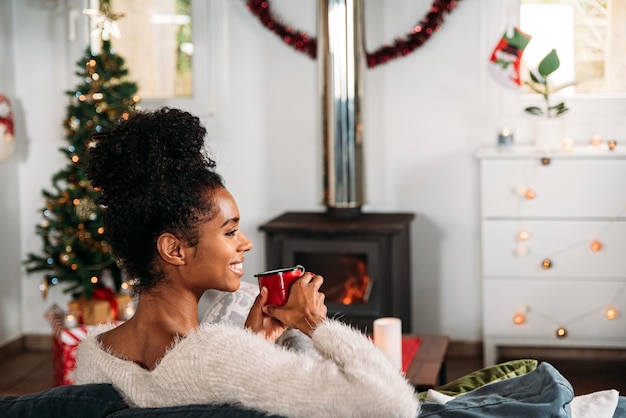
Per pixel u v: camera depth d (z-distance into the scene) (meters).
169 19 4.70
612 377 4.23
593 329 4.09
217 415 1.41
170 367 1.46
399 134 4.55
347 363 1.40
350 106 4.23
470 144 4.49
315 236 4.13
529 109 4.17
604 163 3.99
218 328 1.46
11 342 4.80
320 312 1.56
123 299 4.28
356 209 4.32
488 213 4.11
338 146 4.26
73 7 4.71
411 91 4.51
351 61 4.20
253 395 1.40
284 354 1.45
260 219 4.75
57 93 4.76
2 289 4.72
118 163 1.49
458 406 1.49
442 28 4.45
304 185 4.69
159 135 1.49
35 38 4.75
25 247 4.87
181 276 1.52
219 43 4.67
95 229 4.19
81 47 4.73
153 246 1.50
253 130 4.70
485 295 4.17
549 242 4.07
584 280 4.07
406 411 1.36
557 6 4.40
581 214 4.03
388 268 4.10
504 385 1.62
